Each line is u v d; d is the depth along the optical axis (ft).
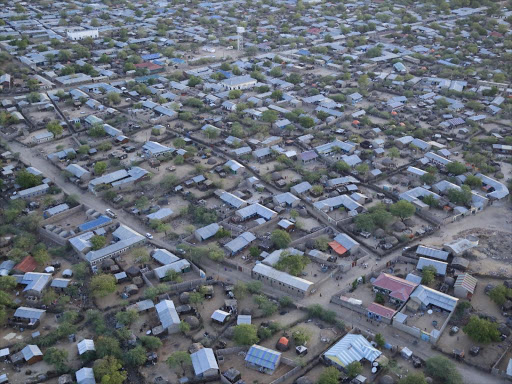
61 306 620.08
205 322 602.85
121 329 573.74
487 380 520.42
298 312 617.21
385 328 590.14
